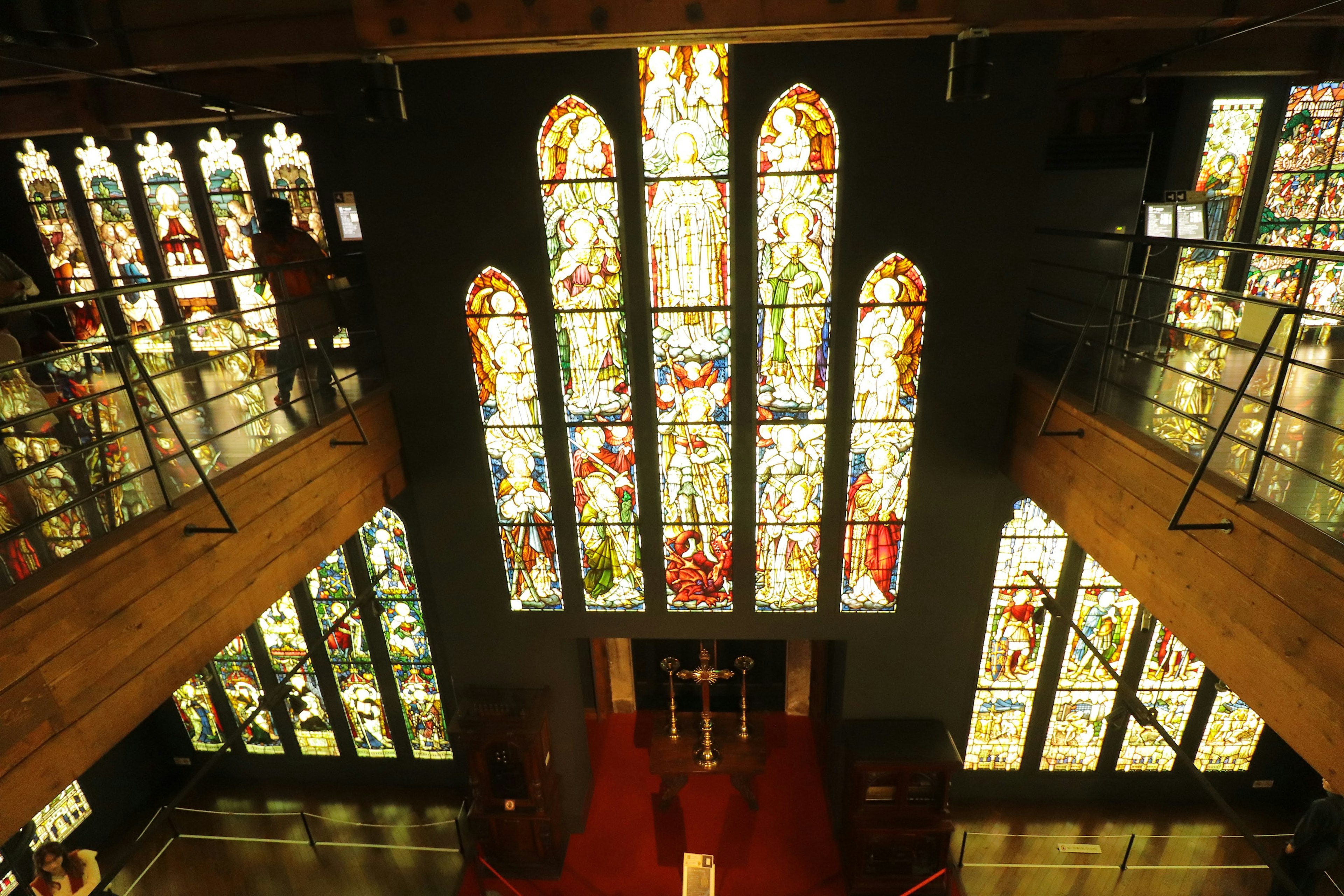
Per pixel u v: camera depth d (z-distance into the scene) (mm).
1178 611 2988
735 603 5570
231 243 6395
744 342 4777
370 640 6316
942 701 5754
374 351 6125
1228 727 6000
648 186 4488
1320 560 2250
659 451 5129
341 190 6086
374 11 3115
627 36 3139
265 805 6750
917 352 4754
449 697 6496
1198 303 5590
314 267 4758
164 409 2869
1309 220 5656
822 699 6789
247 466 3533
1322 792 6008
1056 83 4766
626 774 6938
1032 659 5906
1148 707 5977
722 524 5336
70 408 4551
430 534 5508
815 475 5141
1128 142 5270
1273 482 2809
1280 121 5434
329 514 4211
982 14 3125
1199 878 5629
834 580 5418
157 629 2928
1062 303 5531
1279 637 2434
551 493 5305
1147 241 3164
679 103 4297
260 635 6430
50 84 5406
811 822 6340
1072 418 3926
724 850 6070
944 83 4141
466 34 3156
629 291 4684
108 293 2672
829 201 4469
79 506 3309
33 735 2436
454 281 4746
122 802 6523
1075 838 6031
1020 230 4383
